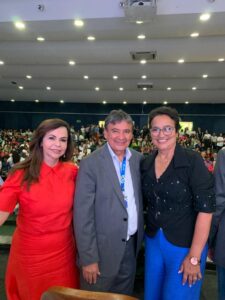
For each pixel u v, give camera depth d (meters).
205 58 7.50
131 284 1.53
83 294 0.74
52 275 1.36
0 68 9.48
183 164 1.26
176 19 4.79
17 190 1.30
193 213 1.32
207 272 2.59
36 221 1.32
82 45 6.76
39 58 8.00
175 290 1.30
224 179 1.37
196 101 14.74
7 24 5.17
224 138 13.18
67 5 4.76
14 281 1.39
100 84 11.77
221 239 1.40
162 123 1.29
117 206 1.38
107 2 4.65
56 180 1.37
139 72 9.48
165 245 1.32
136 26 5.22
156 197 1.34
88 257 1.36
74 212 1.38
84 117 16.55
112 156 1.45
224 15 4.54
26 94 14.63
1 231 3.52
